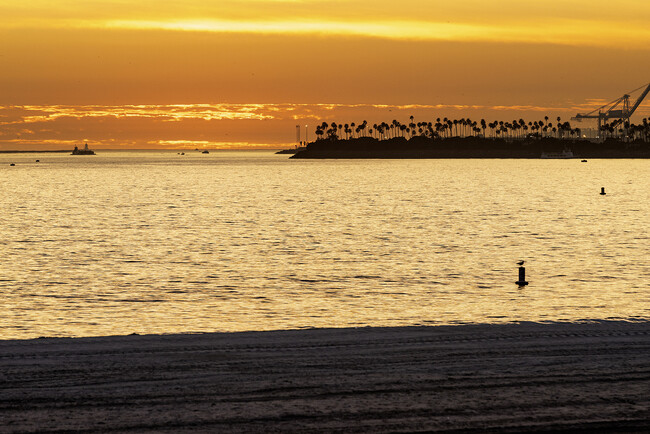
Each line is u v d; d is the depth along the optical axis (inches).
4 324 2411.4
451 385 836.6
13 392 805.9
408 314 2522.1
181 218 7150.6
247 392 810.8
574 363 934.4
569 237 5354.3
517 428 697.0
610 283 3223.4
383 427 699.4
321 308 2679.6
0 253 4549.7
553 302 2738.7
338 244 4977.9
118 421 714.8
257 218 7130.9
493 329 1165.7
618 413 736.3
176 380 856.9
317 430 692.7
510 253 4431.6
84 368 907.4
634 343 1051.3
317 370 902.4
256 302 2832.2
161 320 2468.0
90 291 3127.5
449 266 3880.4
